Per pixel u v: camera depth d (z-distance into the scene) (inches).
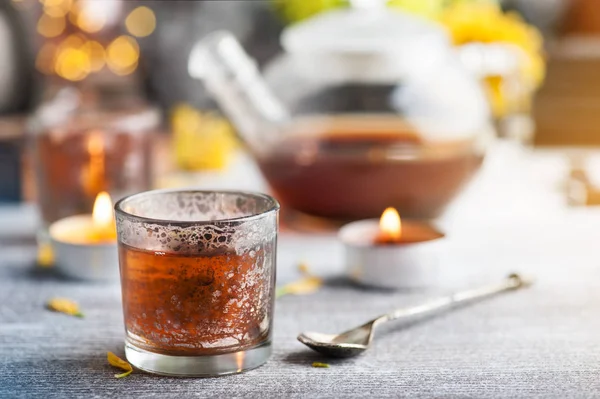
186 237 18.8
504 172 30.5
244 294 19.1
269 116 25.2
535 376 19.2
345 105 25.1
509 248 24.5
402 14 26.0
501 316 21.3
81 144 24.7
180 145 29.9
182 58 37.6
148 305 19.0
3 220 27.1
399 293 22.3
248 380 19.0
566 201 27.8
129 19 36.9
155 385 18.9
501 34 29.7
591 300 21.9
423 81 25.2
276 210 19.4
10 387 18.9
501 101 29.6
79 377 19.2
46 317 21.3
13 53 32.0
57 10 35.4
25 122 30.5
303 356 19.8
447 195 25.0
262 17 38.4
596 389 18.8
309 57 25.2
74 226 23.9
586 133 36.6
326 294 22.3
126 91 34.7
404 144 24.4
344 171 24.3
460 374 19.2
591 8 40.8
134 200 19.8
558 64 36.6
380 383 19.0
